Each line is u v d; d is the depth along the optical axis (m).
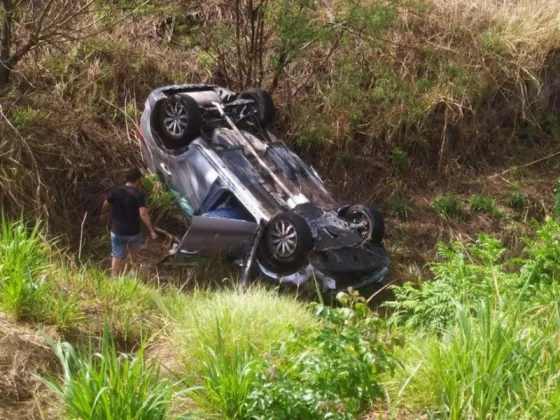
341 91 12.48
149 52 12.38
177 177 10.16
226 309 5.64
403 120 12.39
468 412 4.38
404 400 4.81
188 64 12.45
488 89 13.15
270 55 12.27
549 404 4.30
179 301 6.53
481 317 4.96
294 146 12.02
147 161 10.70
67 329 5.50
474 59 13.35
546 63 13.73
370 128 12.35
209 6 13.04
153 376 4.67
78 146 10.73
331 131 12.10
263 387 4.30
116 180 10.83
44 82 11.45
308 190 9.97
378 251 9.68
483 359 4.62
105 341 4.40
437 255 11.18
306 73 12.73
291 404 4.25
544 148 13.38
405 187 12.16
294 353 4.91
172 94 10.45
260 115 10.58
